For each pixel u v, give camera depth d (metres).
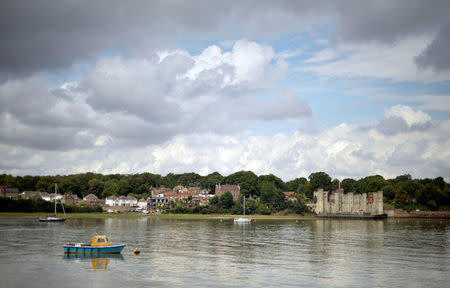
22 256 78.56
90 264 70.94
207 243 102.19
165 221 191.62
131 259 76.31
